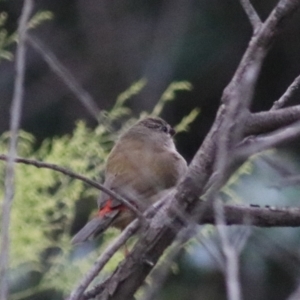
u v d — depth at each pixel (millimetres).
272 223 7078
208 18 18531
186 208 6816
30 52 19234
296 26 19125
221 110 6590
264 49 6352
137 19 19531
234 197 10281
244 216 6941
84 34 19812
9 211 5742
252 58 6359
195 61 18391
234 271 4832
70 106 19094
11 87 18656
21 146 11008
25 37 6203
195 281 14641
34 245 10359
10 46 18422
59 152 10586
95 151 10914
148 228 6973
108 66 19359
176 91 18422
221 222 5285
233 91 6242
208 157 6664
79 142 10648
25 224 10312
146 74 18344
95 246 12336
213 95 18500
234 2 18453
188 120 11227
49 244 10547
